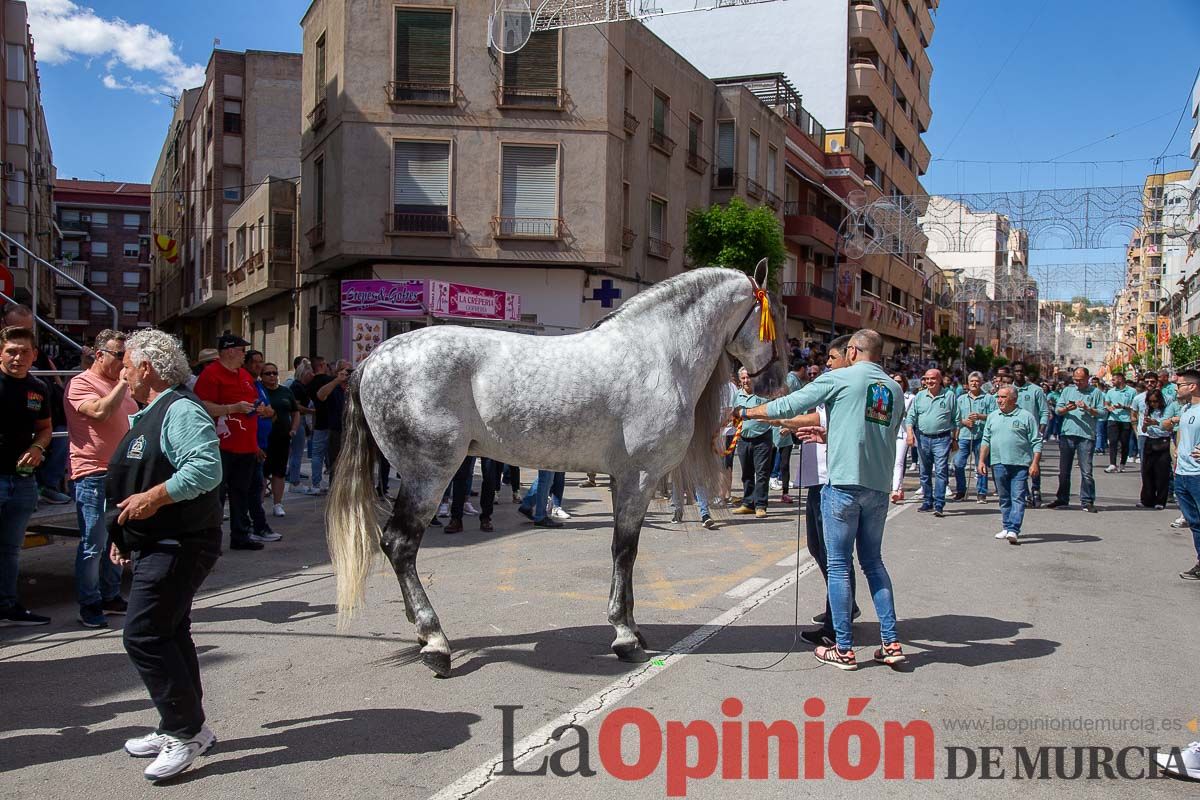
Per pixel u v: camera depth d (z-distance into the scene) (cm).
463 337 507
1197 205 2267
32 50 3247
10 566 586
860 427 514
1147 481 1232
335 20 2203
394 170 2164
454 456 500
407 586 502
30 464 570
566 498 1252
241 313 3728
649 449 521
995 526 1087
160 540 362
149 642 358
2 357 576
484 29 2169
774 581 743
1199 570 784
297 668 503
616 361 516
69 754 387
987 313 8088
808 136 3700
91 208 7694
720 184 2992
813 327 3769
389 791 353
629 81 2439
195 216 4228
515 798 350
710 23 4134
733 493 1334
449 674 492
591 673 502
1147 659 546
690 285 553
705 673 506
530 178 2214
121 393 577
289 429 1040
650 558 835
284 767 373
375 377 499
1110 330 12219
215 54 3625
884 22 4328
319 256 2325
